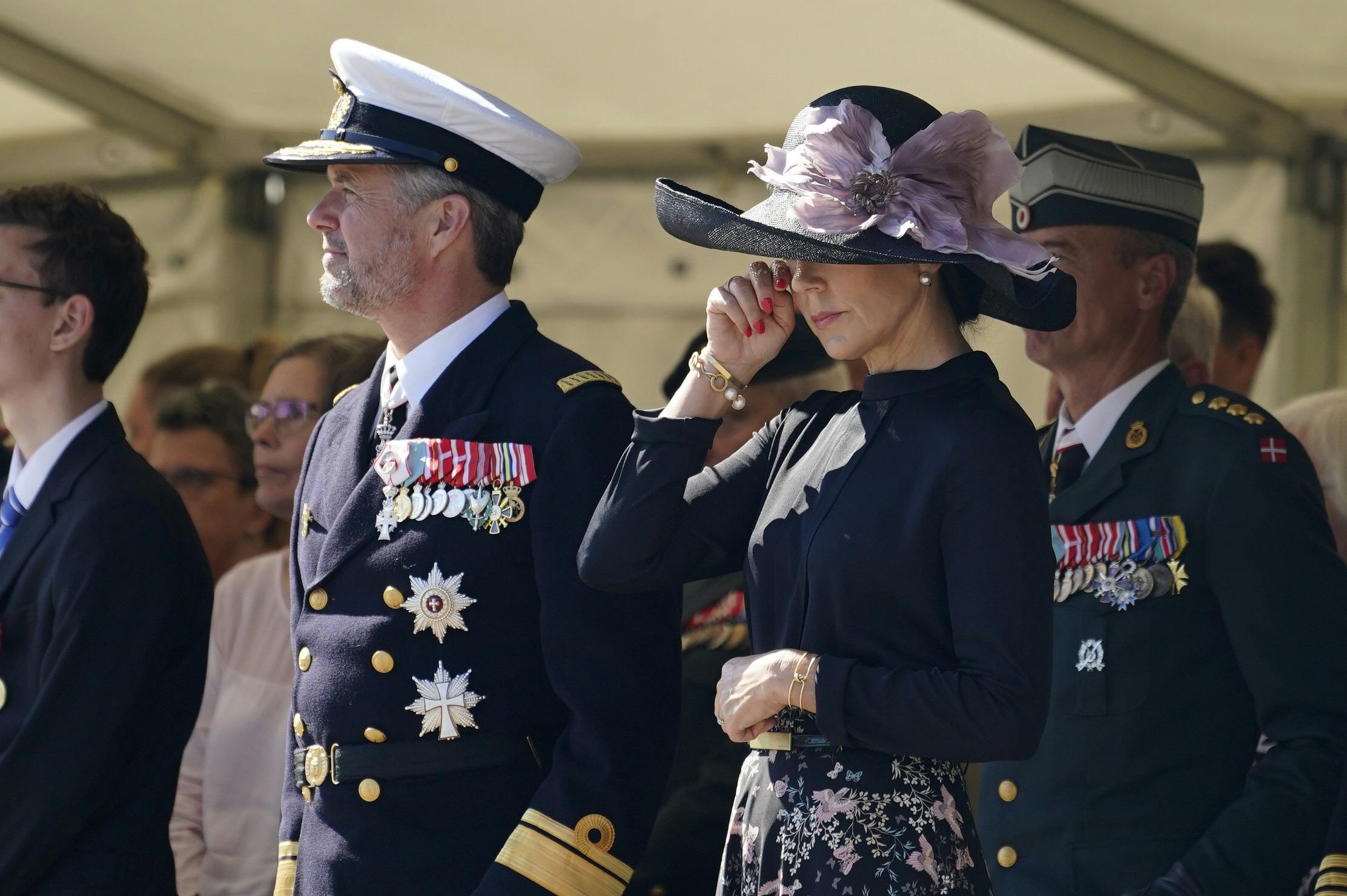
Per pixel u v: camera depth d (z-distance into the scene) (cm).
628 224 2158
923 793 823
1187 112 1845
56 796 1069
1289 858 974
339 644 980
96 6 2038
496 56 2031
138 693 1104
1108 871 1036
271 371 1527
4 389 1168
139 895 1114
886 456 840
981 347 1931
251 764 1391
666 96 2056
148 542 1127
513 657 972
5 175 2436
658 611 980
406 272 1020
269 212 2359
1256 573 1029
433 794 957
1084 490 1110
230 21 2036
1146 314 1150
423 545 975
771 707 827
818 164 843
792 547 858
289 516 1514
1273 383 1877
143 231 2384
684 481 893
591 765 941
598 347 2161
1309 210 1877
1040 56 1861
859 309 850
